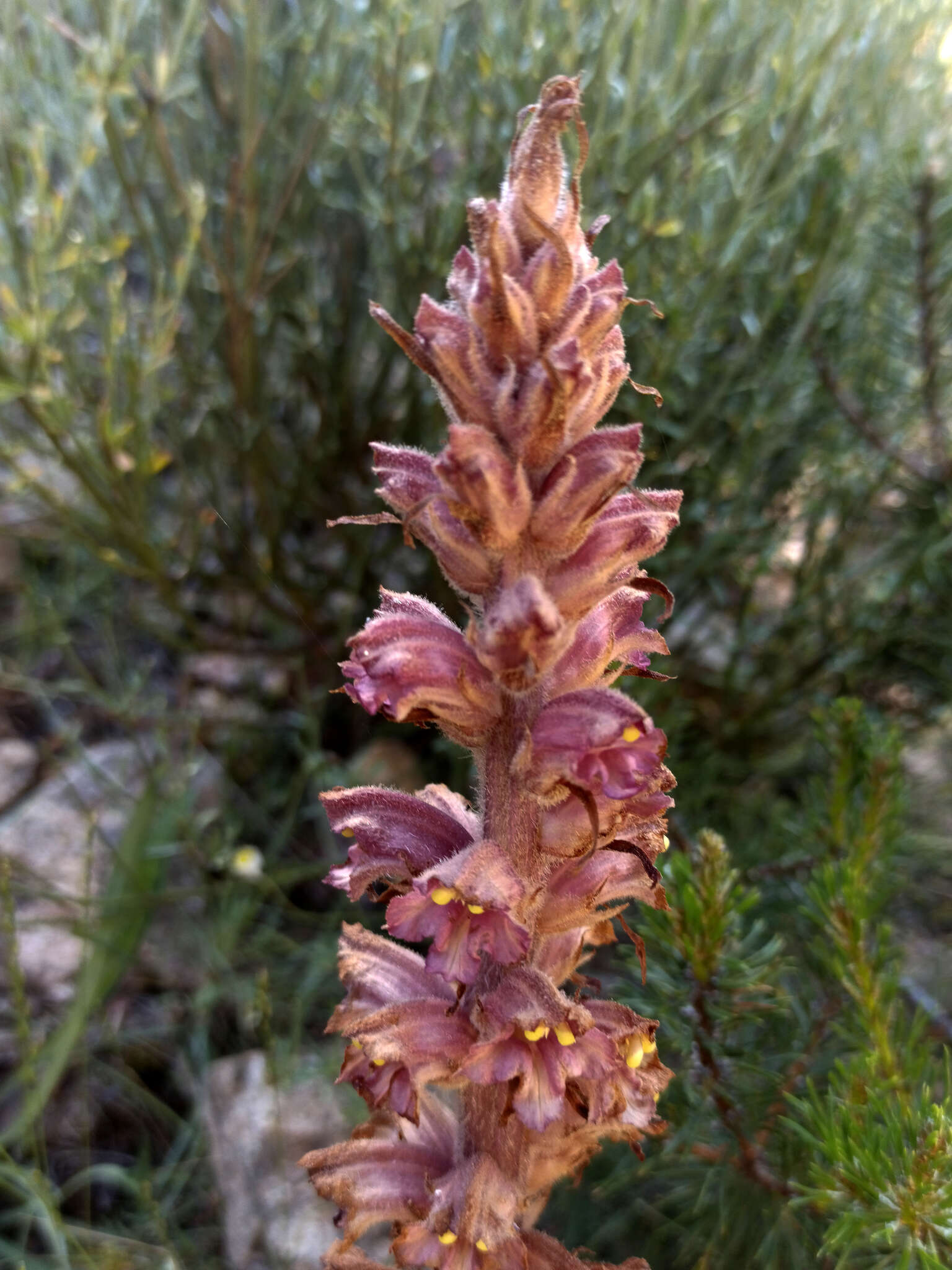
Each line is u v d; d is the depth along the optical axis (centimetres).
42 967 32
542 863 14
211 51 31
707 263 29
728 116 30
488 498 12
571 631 13
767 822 33
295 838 37
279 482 34
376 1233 26
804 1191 16
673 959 19
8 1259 25
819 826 23
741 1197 20
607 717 12
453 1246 14
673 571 34
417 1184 16
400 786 36
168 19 29
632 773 12
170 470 45
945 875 35
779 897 27
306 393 37
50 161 37
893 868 28
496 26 30
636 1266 16
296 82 30
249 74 28
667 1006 19
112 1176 29
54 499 31
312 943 33
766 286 32
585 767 12
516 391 12
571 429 12
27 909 33
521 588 12
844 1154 15
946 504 32
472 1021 14
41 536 40
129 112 33
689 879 19
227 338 32
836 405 33
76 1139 30
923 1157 15
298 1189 27
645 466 32
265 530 34
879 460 35
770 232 31
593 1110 14
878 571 35
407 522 13
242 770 38
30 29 32
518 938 12
